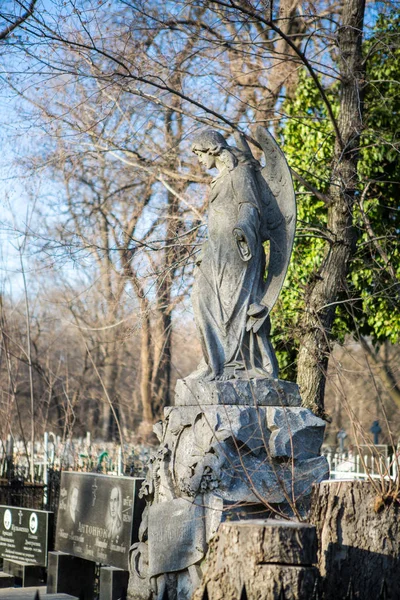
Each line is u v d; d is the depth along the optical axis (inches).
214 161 357.4
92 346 1131.9
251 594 247.3
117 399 1184.8
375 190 655.1
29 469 600.1
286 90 708.0
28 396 1047.0
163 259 593.0
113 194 829.8
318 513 279.9
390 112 635.5
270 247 346.3
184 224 629.0
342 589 271.1
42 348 1134.4
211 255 348.2
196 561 307.0
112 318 876.6
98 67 522.3
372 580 269.6
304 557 250.1
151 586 323.9
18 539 457.4
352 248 534.6
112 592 372.8
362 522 273.6
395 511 275.0
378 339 692.1
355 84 537.6
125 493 380.8
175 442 335.0
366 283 633.0
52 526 485.4
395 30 634.8
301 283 583.8
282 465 319.0
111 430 1264.8
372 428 761.6
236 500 305.7
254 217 338.3
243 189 342.6
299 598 245.0
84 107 595.5
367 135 573.3
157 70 590.9
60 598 399.9
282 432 319.9
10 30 499.8
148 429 1053.2
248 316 337.1
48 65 496.7
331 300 526.3
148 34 587.2
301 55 492.1
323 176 615.5
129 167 792.3
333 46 588.4
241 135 357.7
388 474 289.1
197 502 311.3
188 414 330.0
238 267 340.5
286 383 334.0
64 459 629.9
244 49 669.3
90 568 429.4
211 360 335.0
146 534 342.3
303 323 539.8
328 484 279.6
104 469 589.3
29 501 544.1
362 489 276.7
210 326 340.5
